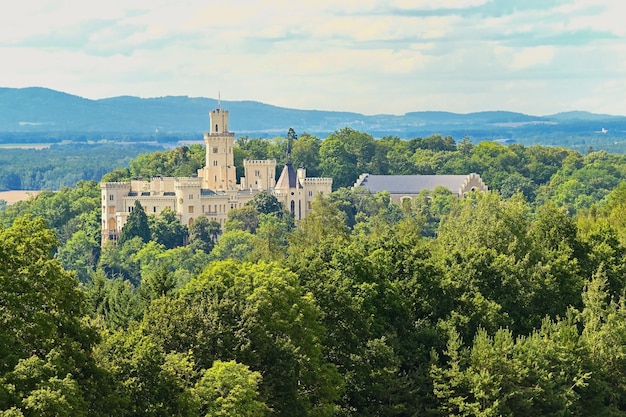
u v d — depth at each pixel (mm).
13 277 128125
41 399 116438
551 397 176375
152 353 139500
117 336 144000
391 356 175750
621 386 187500
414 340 187250
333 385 166750
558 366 182500
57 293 130000
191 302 162375
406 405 177375
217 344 154375
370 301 186000
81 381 129125
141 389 136750
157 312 159375
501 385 175125
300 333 165250
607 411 183375
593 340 188375
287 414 157875
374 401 176375
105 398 129250
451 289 198500
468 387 174500
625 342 189250
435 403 178125
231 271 179625
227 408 140875
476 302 194875
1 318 125312
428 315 195625
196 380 151125
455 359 177625
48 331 126625
